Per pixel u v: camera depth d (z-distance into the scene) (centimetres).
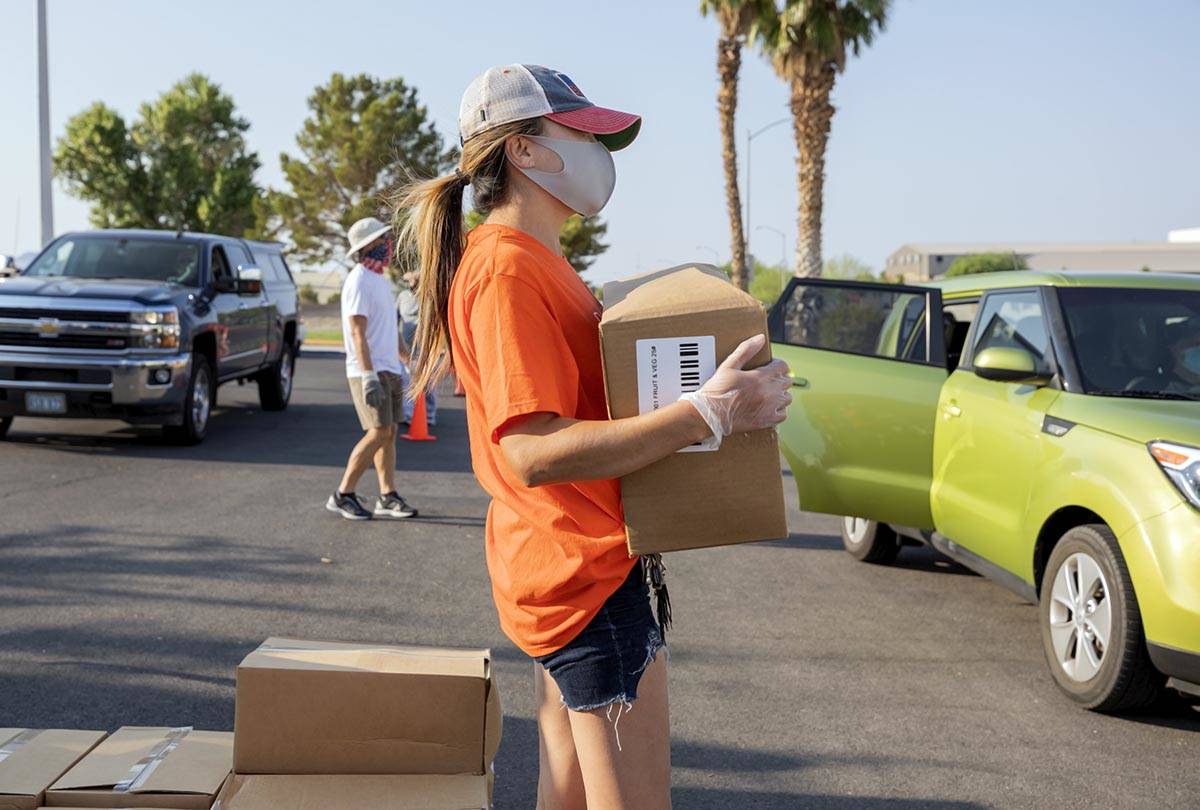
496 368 198
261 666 240
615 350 201
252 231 5669
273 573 652
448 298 231
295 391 1814
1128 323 562
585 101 220
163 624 544
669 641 550
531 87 215
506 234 211
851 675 507
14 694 442
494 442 204
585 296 217
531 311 201
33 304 1059
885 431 634
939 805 375
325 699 241
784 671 509
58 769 252
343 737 242
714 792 379
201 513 814
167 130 5538
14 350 1059
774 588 663
